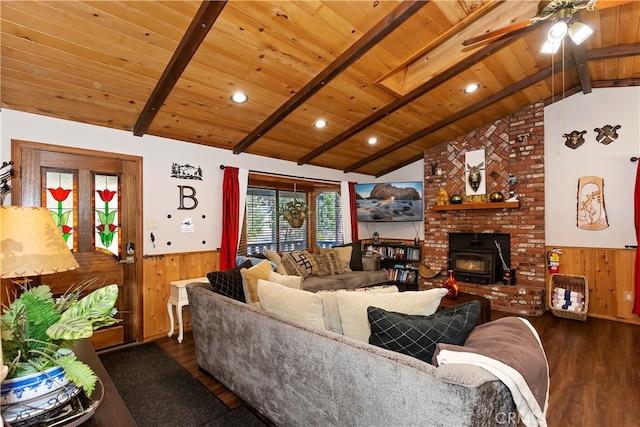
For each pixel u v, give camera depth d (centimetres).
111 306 120
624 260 430
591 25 322
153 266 376
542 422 125
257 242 525
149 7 218
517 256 499
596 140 453
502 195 507
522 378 121
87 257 331
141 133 363
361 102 391
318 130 447
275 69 305
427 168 602
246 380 223
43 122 306
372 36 268
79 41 237
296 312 198
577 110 466
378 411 140
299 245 588
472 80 389
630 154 431
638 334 375
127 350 335
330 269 508
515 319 171
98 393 128
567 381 266
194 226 414
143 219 370
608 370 284
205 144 428
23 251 121
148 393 249
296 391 183
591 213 455
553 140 484
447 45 339
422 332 150
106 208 345
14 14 209
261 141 450
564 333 380
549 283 477
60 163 316
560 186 478
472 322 154
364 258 556
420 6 244
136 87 294
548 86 445
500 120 521
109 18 222
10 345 105
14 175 288
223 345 245
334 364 158
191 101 332
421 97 409
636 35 339
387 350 143
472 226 544
